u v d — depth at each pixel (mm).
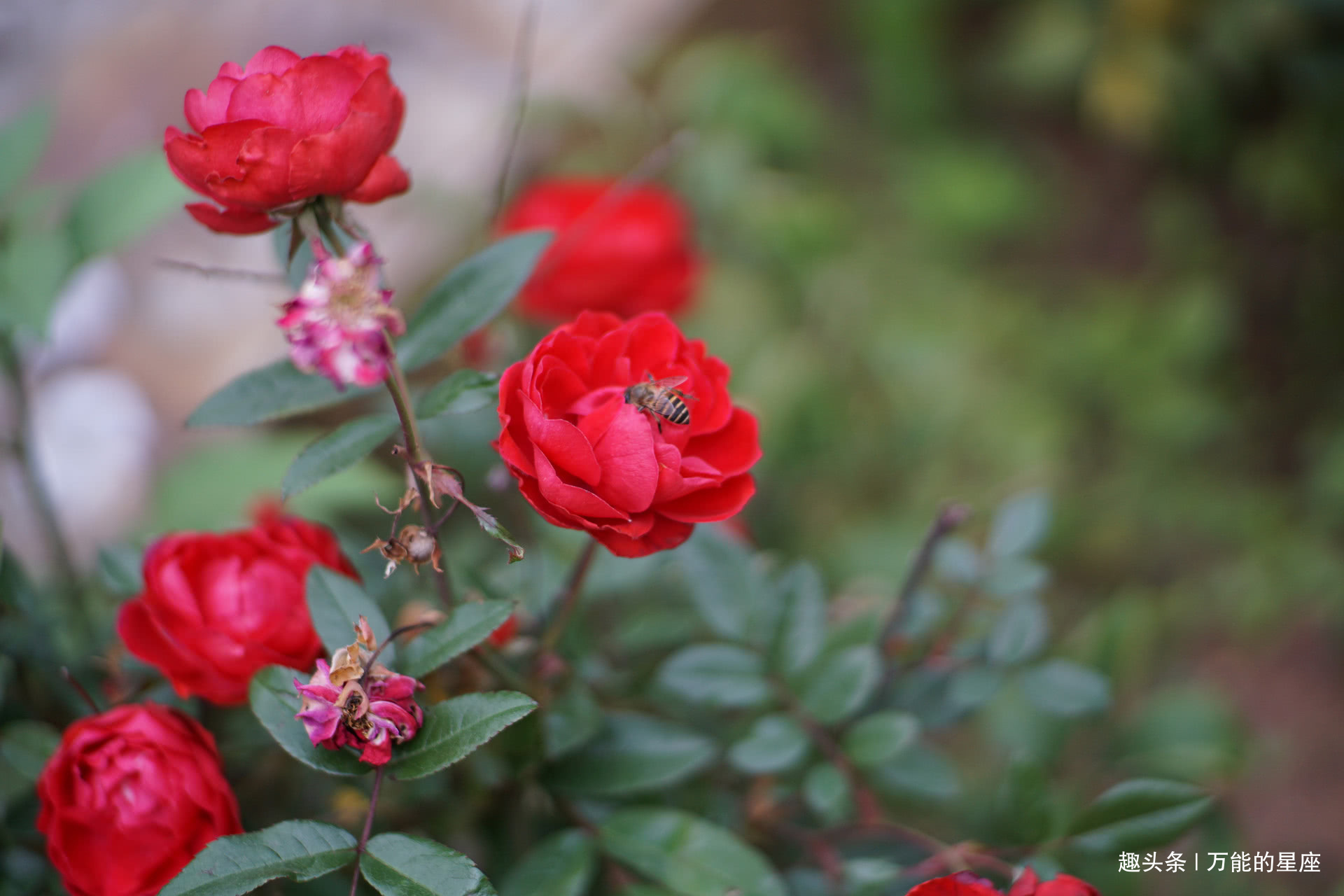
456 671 626
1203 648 1495
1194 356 1589
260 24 1085
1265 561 1484
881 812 708
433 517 713
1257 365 1711
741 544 687
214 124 588
